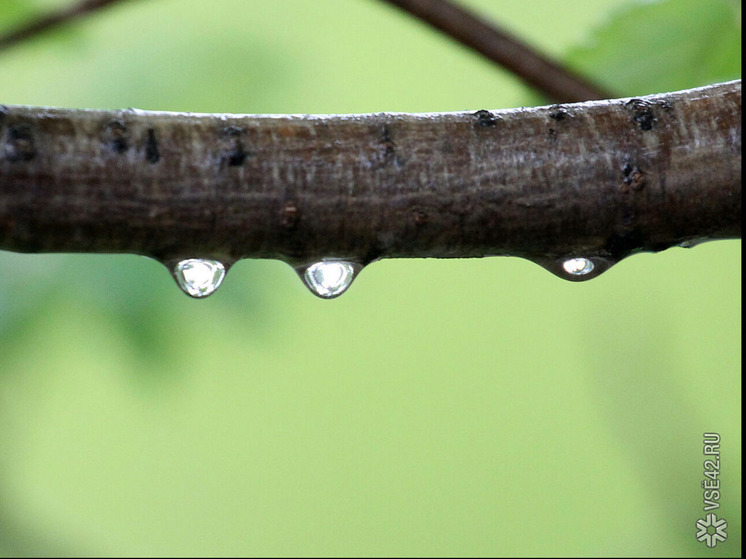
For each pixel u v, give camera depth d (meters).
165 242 0.23
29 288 0.34
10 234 0.23
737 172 0.23
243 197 0.23
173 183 0.23
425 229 0.23
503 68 0.26
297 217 0.23
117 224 0.23
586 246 0.23
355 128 0.23
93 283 0.35
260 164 0.23
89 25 0.30
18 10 0.28
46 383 0.36
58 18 0.26
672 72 0.28
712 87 0.24
